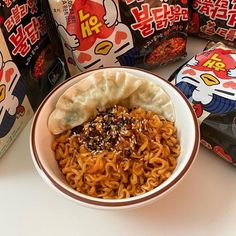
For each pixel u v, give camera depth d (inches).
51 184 8.7
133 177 9.6
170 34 12.0
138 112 10.5
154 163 9.7
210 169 10.4
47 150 9.8
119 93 10.4
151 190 8.7
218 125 9.9
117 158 9.6
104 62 11.5
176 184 8.5
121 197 9.4
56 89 10.3
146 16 11.1
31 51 10.6
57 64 12.0
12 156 11.0
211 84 10.6
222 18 11.9
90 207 8.4
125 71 10.5
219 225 9.4
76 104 10.2
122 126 10.1
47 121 10.1
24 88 10.7
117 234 9.4
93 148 9.9
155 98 10.4
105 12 10.5
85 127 10.2
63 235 9.5
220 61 11.2
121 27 11.0
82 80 10.4
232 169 10.4
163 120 10.4
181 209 9.7
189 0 12.1
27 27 10.3
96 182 9.5
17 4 9.7
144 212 9.7
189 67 11.2
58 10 10.2
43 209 10.0
